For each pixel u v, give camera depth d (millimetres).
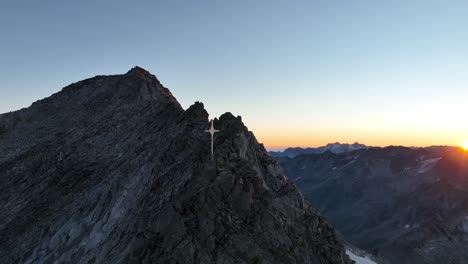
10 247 68188
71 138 102375
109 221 57656
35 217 74812
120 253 43812
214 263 37531
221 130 62125
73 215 68188
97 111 114000
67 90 134125
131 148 85250
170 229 40625
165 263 37438
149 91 117625
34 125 117688
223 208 42406
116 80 127875
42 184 85812
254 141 65062
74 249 57062
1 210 82188
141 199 54125
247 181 45844
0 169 96312
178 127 74875
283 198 54500
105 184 73625
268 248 40094
